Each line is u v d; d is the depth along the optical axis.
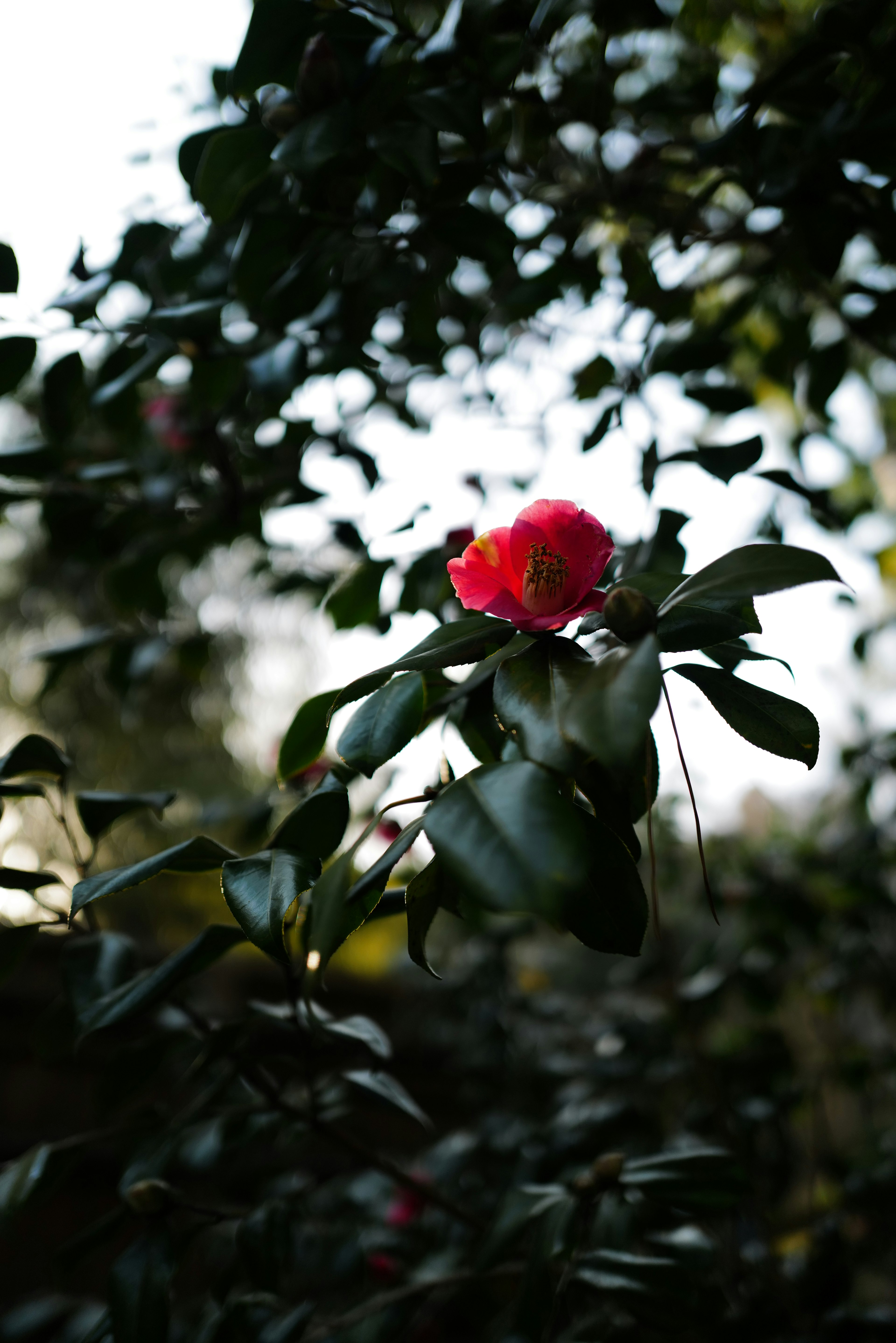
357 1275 0.92
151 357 0.83
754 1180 1.03
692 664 0.55
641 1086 1.30
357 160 0.69
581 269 0.96
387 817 0.87
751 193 0.78
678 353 0.88
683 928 1.50
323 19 0.66
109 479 0.96
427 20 0.89
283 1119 0.79
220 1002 1.60
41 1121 1.50
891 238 0.80
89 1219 1.39
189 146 0.73
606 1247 0.76
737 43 1.17
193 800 2.88
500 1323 0.99
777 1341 0.85
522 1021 1.48
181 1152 0.81
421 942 0.52
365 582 0.81
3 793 0.67
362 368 0.89
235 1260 0.77
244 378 0.88
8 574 2.80
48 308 0.78
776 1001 1.26
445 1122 1.63
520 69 0.72
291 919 0.57
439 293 0.88
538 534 0.55
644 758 0.52
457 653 0.52
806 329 1.06
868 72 0.70
